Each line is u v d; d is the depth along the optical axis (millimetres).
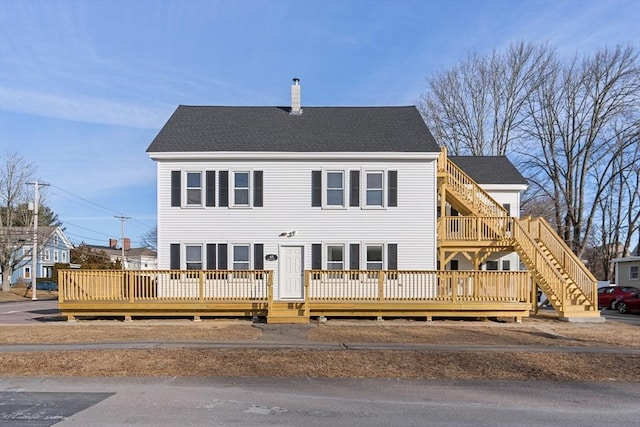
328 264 19812
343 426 6184
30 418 6512
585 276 17938
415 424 6281
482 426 6215
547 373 9297
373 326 15750
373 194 20094
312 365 9789
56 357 10406
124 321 16969
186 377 8898
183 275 17812
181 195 19797
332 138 20922
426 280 17438
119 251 86938
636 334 14352
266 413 6730
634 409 7059
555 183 39438
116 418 6496
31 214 47594
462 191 21719
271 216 19859
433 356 10633
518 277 17312
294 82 23719
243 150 19781
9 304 31031
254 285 18047
